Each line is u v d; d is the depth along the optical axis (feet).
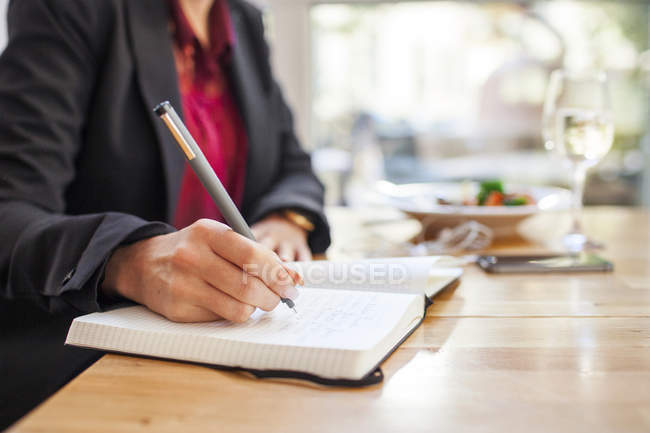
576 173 3.27
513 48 7.23
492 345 1.69
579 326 1.87
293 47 6.73
